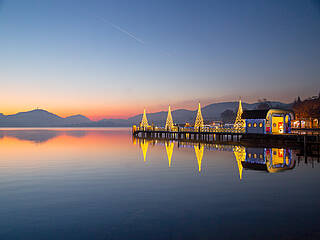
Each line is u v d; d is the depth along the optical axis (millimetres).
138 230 9812
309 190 14891
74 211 11977
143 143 53375
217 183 16875
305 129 55469
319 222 10234
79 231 9844
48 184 17234
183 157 30078
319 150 31047
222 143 46438
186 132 58156
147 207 12344
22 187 16469
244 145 41312
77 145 49281
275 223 10180
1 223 10711
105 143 54094
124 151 38062
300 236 9016
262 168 21844
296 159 26547
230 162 25438
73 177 19484
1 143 54531
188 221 10539
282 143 37062
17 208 12469
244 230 9578
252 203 12648
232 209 11852
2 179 18891
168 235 9320
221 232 9461
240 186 15977
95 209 12195
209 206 12312
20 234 9688
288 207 12023
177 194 14438
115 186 16516
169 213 11492
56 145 49438
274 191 14758
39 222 10758
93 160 28797
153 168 23156
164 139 63438
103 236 9391
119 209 12141
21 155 33688
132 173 20875
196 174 20031
